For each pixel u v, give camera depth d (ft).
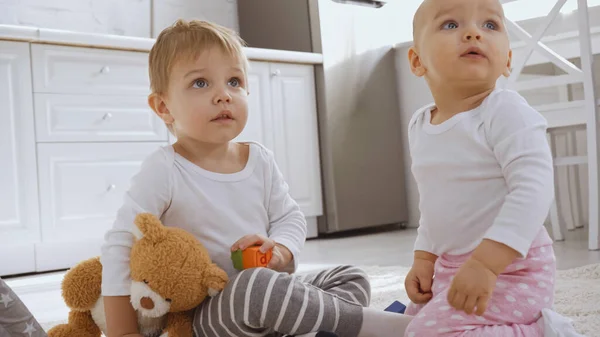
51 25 10.25
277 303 3.12
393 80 12.48
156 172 3.58
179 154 3.72
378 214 12.08
